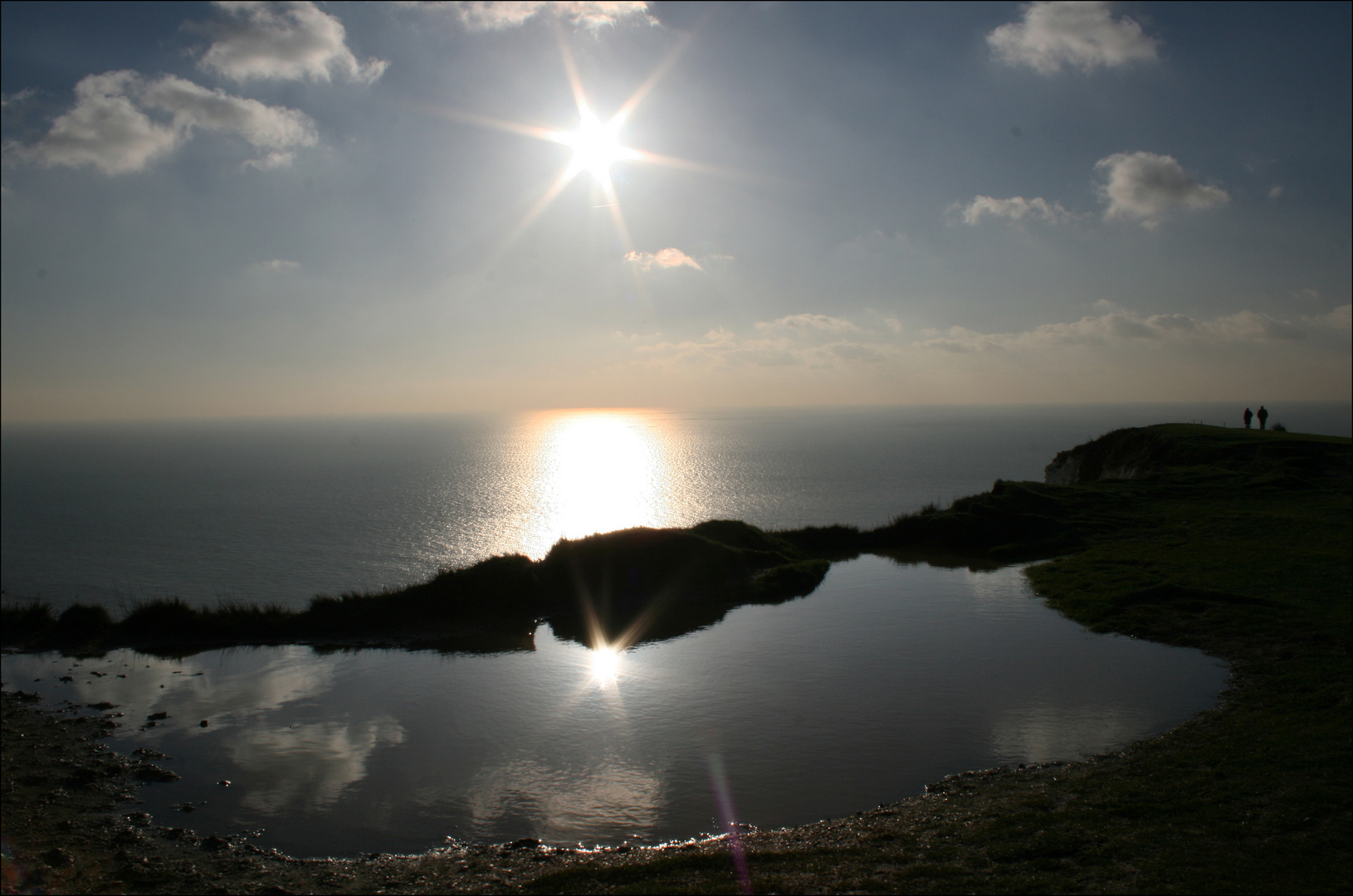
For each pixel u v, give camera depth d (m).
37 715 15.64
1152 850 8.54
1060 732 13.42
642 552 26.94
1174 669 16.23
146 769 12.90
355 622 22.38
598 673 18.00
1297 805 9.30
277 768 13.01
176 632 21.66
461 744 13.92
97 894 9.11
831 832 10.12
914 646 18.88
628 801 11.65
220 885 9.31
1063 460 55.44
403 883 9.24
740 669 17.75
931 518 33.97
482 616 23.28
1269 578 21.72
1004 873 8.29
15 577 84.12
